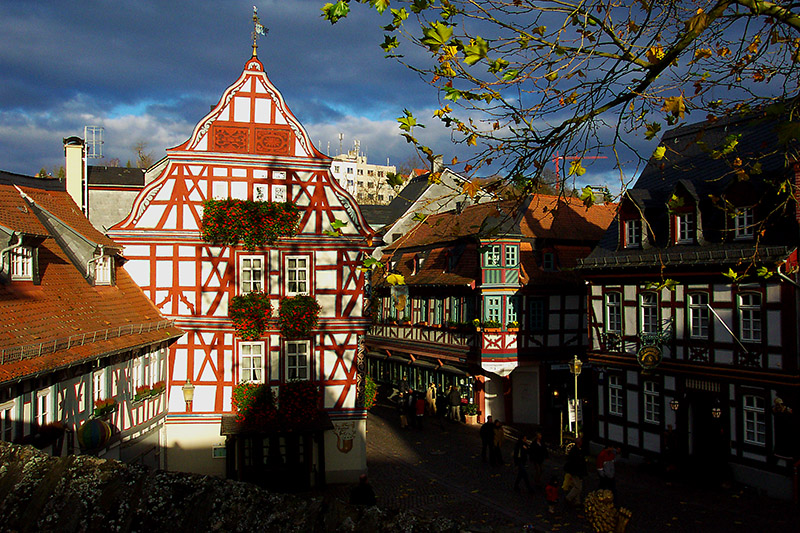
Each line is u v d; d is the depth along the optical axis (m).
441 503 19.14
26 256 15.81
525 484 20.56
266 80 22.50
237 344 21.92
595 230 32.84
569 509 18.27
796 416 18.61
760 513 17.48
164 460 21.58
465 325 31.22
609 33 6.04
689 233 21.91
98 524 5.01
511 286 29.69
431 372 35.09
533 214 31.97
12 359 12.20
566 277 31.09
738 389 20.16
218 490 4.98
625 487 20.34
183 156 22.03
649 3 6.11
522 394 31.52
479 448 26.41
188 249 22.08
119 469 5.30
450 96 5.91
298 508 4.77
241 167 22.28
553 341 30.80
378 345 39.88
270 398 21.45
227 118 22.30
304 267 22.44
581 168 6.59
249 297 21.66
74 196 28.47
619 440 24.20
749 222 20.11
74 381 14.91
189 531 4.82
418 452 25.75
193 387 21.78
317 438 21.81
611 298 24.75
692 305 21.66
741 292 20.00
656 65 6.14
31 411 12.99
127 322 18.81
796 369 18.55
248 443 21.52
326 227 22.50
